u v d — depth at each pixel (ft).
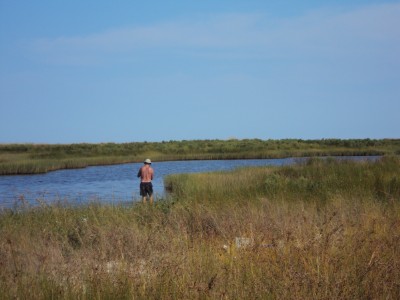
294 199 84.12
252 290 31.32
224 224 59.11
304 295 29.99
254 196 91.15
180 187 145.07
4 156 390.63
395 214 56.59
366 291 30.89
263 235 45.70
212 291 30.86
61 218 72.02
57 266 40.52
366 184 92.48
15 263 40.73
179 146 518.78
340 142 515.09
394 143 500.33
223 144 531.09
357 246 38.55
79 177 248.11
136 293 32.04
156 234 50.83
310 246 38.47
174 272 35.17
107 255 43.75
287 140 561.43
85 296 32.73
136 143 563.48
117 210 79.51
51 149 462.19
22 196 86.63
